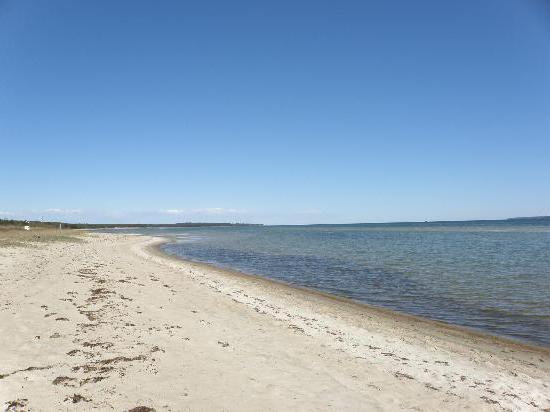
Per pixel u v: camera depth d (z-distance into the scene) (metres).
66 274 22.06
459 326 16.75
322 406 8.34
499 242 64.94
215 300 18.84
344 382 9.74
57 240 53.25
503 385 10.41
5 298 15.34
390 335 14.71
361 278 29.22
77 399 7.77
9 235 52.66
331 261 40.69
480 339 14.91
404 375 10.61
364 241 74.25
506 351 13.55
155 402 7.93
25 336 11.24
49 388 8.16
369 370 10.77
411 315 18.53
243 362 10.57
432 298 22.14
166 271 28.34
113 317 13.88
